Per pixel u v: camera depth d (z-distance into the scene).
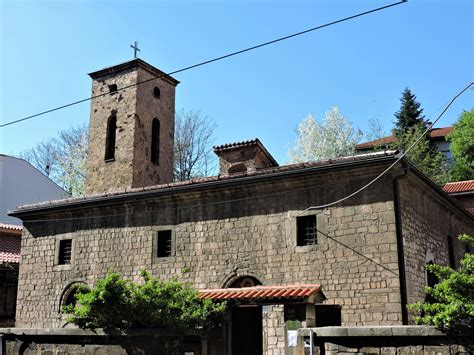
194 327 13.90
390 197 17.14
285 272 18.34
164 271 20.73
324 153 46.72
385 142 50.22
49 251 24.02
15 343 15.62
